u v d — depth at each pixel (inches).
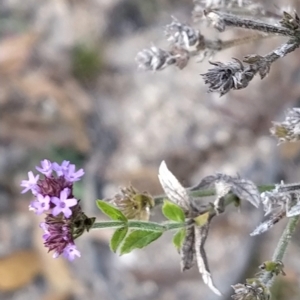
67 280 21.4
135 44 24.9
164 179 11.7
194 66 23.6
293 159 19.0
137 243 11.3
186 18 24.1
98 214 21.2
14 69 24.7
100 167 22.7
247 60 10.4
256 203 11.9
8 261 21.6
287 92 19.8
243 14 12.8
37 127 24.2
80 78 24.9
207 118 22.4
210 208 11.9
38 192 10.8
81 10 26.1
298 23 10.7
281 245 11.3
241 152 21.2
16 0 26.9
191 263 11.8
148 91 24.2
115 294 21.0
